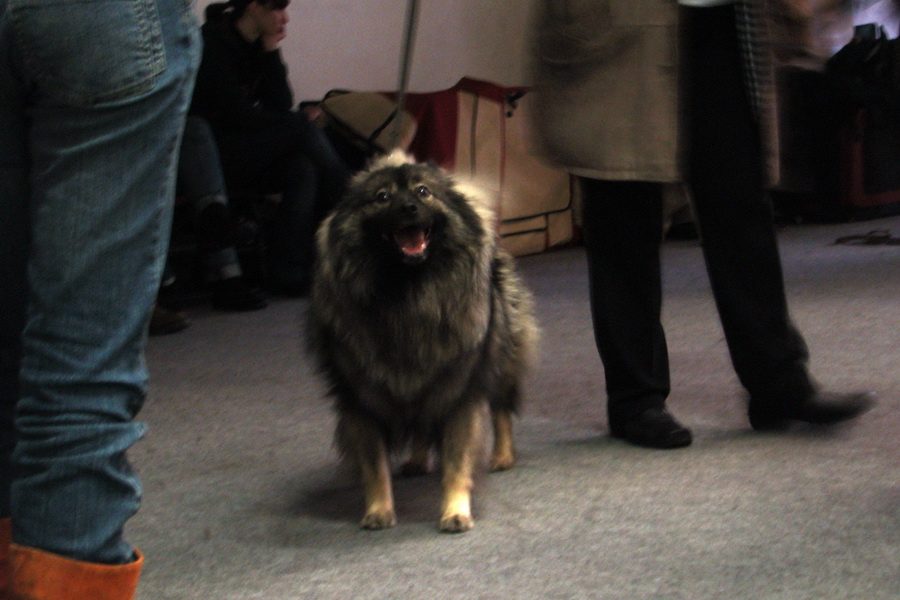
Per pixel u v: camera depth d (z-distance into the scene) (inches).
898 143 320.5
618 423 111.9
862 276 213.6
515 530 84.3
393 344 89.8
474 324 91.2
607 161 103.5
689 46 102.6
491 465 102.7
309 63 281.0
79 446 54.3
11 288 59.9
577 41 104.3
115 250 55.2
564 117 106.4
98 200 54.8
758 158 104.0
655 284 110.6
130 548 58.9
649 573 72.6
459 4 308.2
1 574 59.5
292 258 232.7
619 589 70.0
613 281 109.9
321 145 233.9
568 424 121.3
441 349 89.9
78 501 54.4
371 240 90.4
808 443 105.4
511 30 320.5
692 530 81.3
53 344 54.7
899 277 209.2
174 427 128.3
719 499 88.8
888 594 66.6
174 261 243.6
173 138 57.2
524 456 108.0
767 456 101.5
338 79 287.7
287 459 112.0
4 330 61.0
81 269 54.7
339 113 248.7
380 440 92.5
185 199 221.6
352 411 92.2
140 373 57.7
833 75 307.4
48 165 55.1
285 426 126.6
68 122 54.3
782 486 91.4
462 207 94.5
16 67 55.0
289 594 72.7
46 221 54.9
